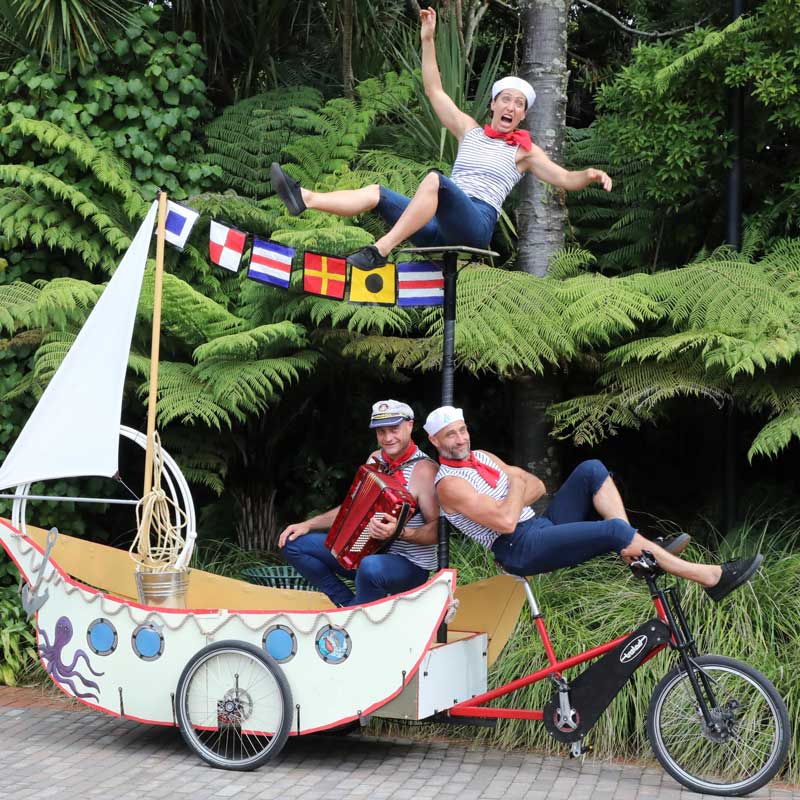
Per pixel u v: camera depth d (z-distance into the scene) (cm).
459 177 830
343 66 1479
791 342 945
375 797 715
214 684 786
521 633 895
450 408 770
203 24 1463
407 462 816
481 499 754
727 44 1110
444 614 729
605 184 826
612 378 1090
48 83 1230
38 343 1140
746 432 1217
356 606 752
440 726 890
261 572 1097
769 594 888
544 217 1174
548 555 764
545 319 1030
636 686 830
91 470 825
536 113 1180
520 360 1015
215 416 1033
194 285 1266
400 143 1367
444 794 724
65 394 830
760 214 1188
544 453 1135
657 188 1188
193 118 1331
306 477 1303
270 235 1227
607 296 1016
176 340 1176
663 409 1141
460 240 791
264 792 723
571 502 795
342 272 797
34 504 1160
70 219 1196
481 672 828
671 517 1243
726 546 998
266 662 766
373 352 1090
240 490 1216
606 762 812
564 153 1325
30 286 1123
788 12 1073
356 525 792
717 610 871
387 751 837
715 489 1222
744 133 1195
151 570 855
